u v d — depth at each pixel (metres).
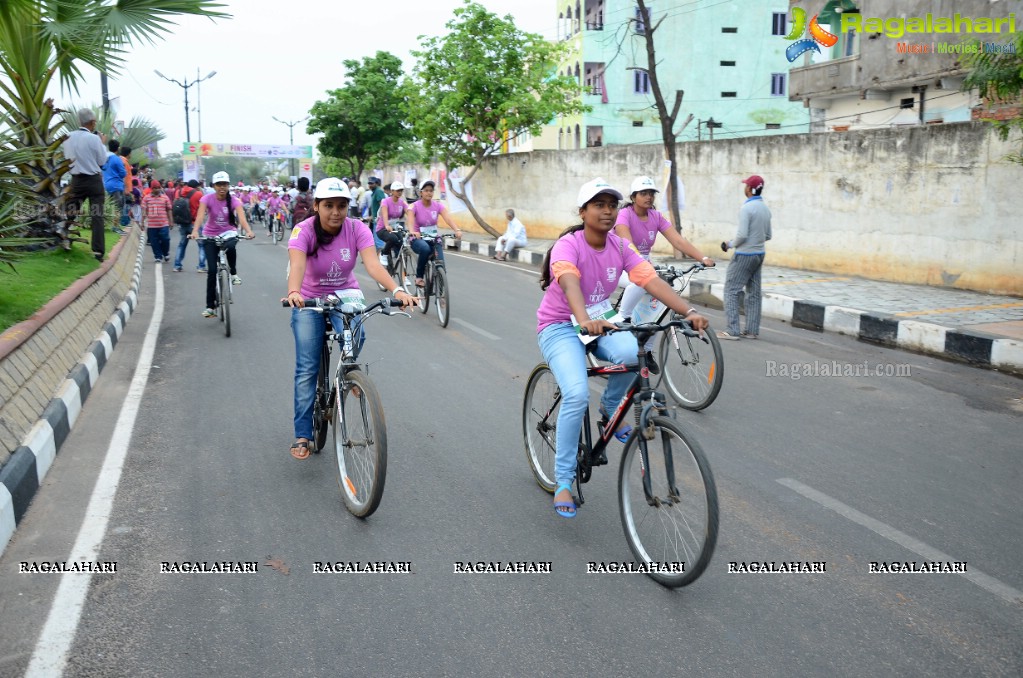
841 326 10.38
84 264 10.82
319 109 38.44
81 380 6.87
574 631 3.46
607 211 4.22
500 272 16.66
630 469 4.11
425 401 6.96
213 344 9.26
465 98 23.20
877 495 4.96
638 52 38.44
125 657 3.24
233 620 3.53
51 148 10.41
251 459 5.52
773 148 15.80
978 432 6.22
